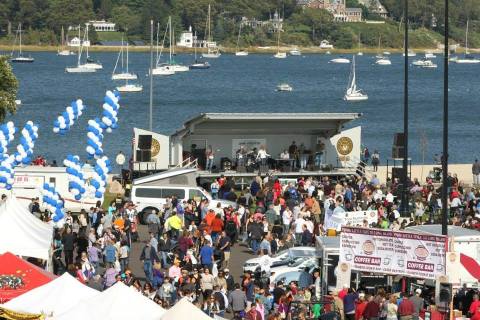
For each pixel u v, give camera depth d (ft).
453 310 157.69
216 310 159.94
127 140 519.60
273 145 305.94
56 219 208.44
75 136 533.96
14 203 172.35
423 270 161.99
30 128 240.94
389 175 318.24
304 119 299.79
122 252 195.72
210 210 216.74
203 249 188.55
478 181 305.73
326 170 302.45
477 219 211.61
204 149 299.58
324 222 222.07
